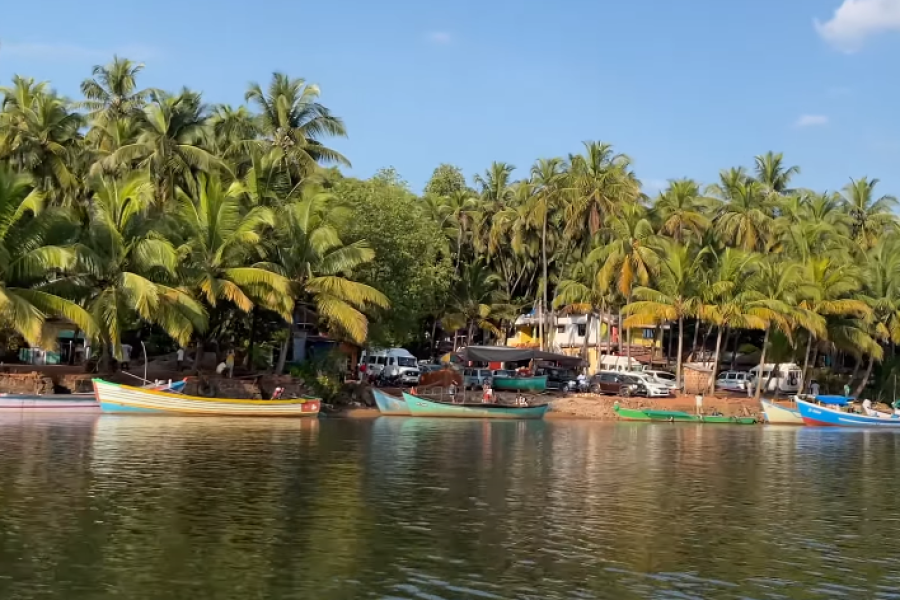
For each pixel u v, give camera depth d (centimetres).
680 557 1720
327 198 4912
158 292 4091
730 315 6250
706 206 7988
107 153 5244
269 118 5716
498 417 5194
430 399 5228
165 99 5378
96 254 4069
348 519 1944
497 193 8888
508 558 1664
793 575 1620
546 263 8019
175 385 4375
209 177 4994
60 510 1927
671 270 6378
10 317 3562
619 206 7081
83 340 5409
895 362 7794
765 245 7525
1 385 4228
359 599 1390
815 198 8019
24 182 3666
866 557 1767
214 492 2191
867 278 6900
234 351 5719
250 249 4794
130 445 3023
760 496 2459
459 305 8219
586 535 1877
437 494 2297
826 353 8581
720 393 6744
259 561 1581
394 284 5391
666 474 2842
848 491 2600
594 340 8256
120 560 1557
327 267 4828
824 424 5788
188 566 1535
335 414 4900
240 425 3953
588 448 3591
